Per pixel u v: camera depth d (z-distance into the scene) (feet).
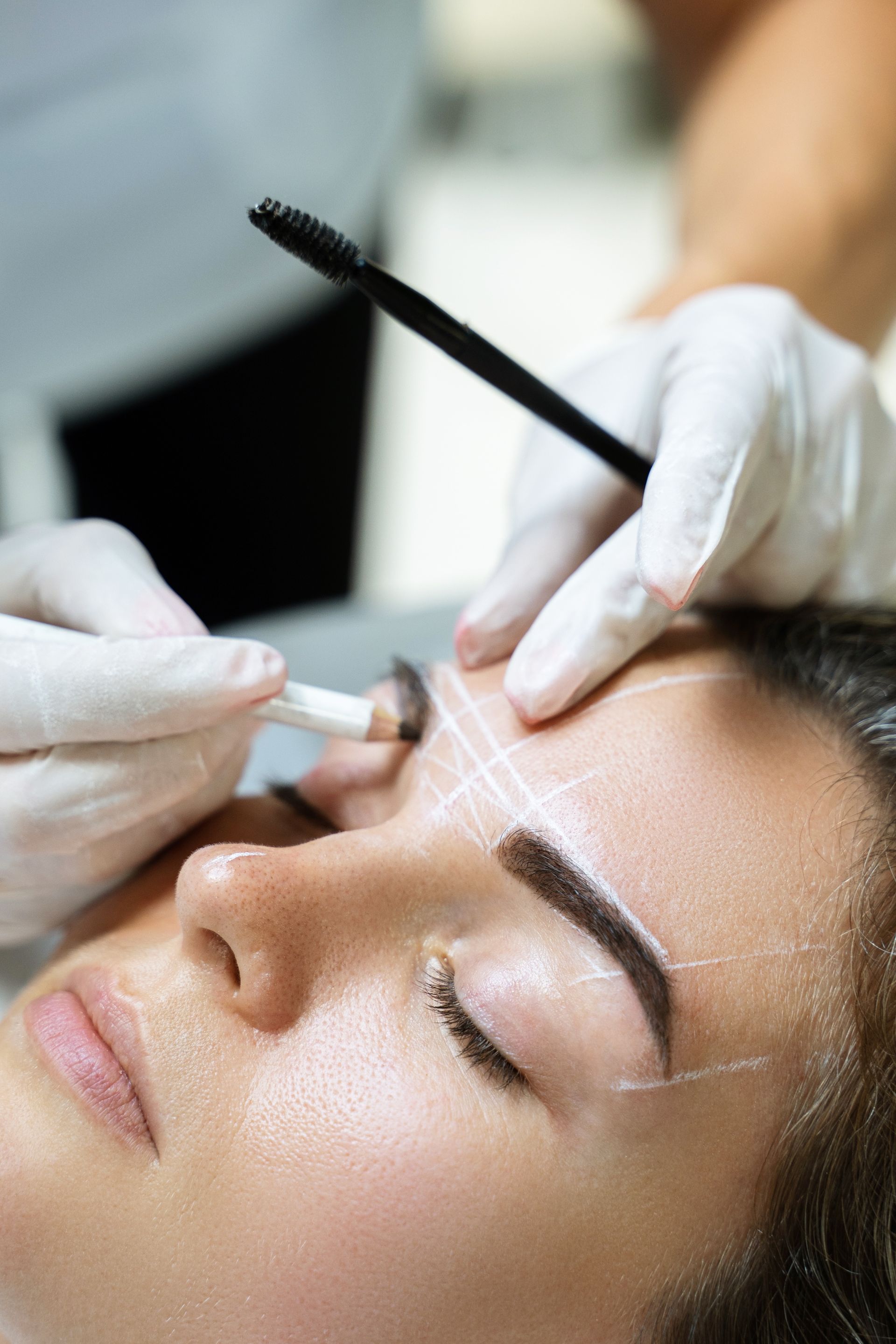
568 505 2.77
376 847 2.06
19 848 2.36
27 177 3.63
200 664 2.14
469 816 2.08
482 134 9.98
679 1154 1.93
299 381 5.10
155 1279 1.87
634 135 9.95
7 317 4.03
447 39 10.41
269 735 3.89
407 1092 1.89
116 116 3.61
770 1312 2.02
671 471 2.14
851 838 2.07
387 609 4.59
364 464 5.56
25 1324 1.99
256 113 3.87
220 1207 1.86
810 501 2.74
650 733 2.16
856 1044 2.00
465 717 2.27
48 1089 1.97
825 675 2.32
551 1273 1.89
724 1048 1.94
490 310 8.65
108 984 2.02
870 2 3.95
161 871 2.40
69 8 3.30
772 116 3.91
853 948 2.01
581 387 3.24
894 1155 2.03
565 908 1.96
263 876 1.94
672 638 2.46
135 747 2.26
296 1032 1.94
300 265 4.51
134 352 4.53
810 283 3.79
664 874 1.98
